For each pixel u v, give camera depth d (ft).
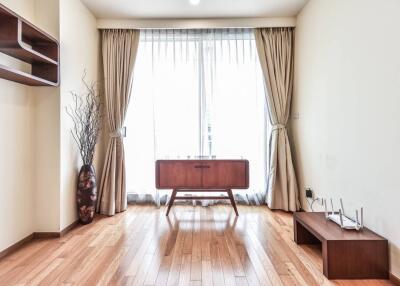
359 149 8.01
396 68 6.45
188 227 10.71
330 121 9.80
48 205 9.75
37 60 8.91
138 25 13.16
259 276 7.01
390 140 6.68
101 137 13.39
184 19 13.20
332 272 6.88
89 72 12.25
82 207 10.94
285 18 13.12
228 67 13.89
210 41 13.88
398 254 6.51
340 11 9.03
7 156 8.38
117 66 13.21
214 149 13.92
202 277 6.95
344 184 8.87
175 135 13.88
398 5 6.36
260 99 13.91
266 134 13.92
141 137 13.88
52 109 9.72
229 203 14.02
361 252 6.89
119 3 11.64
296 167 13.23
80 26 11.34
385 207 6.93
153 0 11.41
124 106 13.24
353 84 8.30
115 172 12.88
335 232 7.43
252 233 10.05
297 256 8.16
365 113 7.69
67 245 8.98
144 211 12.91
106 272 7.19
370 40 7.43
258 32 13.41
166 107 13.88
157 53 13.82
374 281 6.77
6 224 8.30
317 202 10.93
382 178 7.00
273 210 13.05
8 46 7.61
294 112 13.35
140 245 8.96
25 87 9.24
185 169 12.09
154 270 7.30
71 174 10.61
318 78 10.75
